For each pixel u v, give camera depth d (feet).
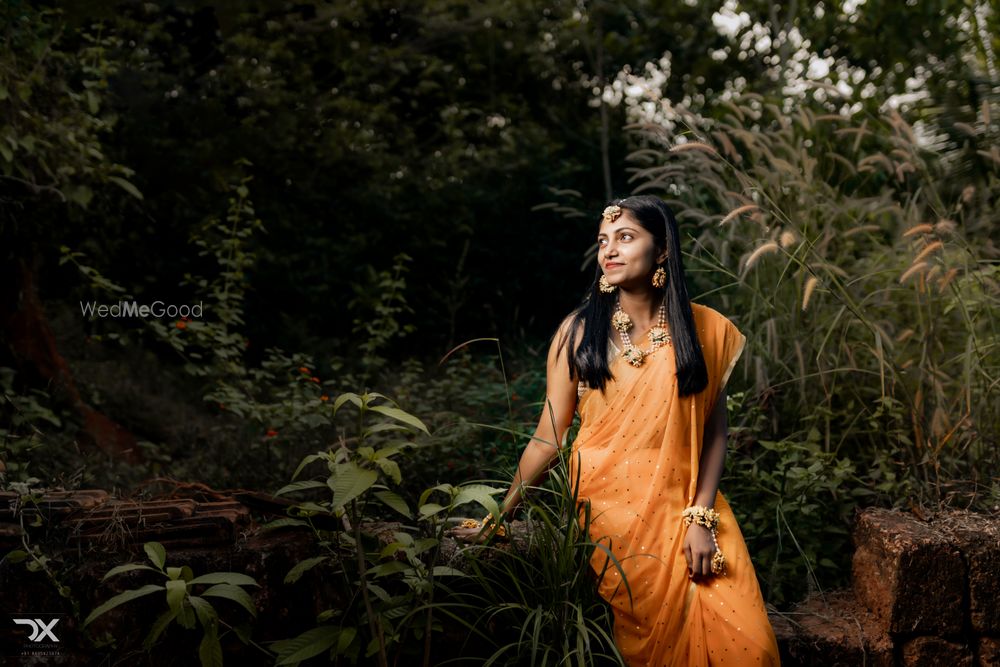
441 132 32.65
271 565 8.01
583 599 8.61
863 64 26.48
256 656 7.97
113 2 22.13
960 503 10.38
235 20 27.04
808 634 9.16
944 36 24.26
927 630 9.14
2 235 16.34
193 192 26.20
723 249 13.10
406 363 18.40
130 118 25.16
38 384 17.53
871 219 14.44
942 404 11.16
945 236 12.69
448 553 9.00
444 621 8.63
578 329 9.20
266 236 27.96
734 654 8.05
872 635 9.24
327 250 28.73
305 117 28.71
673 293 8.86
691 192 15.23
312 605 8.13
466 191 31.42
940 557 9.06
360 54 30.22
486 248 31.01
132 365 22.47
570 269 31.78
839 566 10.60
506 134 33.14
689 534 8.43
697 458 8.73
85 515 8.25
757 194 12.86
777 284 12.34
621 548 8.53
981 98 17.16
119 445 17.75
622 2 35.27
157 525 8.11
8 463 11.26
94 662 7.72
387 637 7.84
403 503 7.80
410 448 8.04
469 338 29.04
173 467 14.88
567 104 36.99
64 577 7.73
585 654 8.40
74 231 18.99
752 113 14.25
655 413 8.71
